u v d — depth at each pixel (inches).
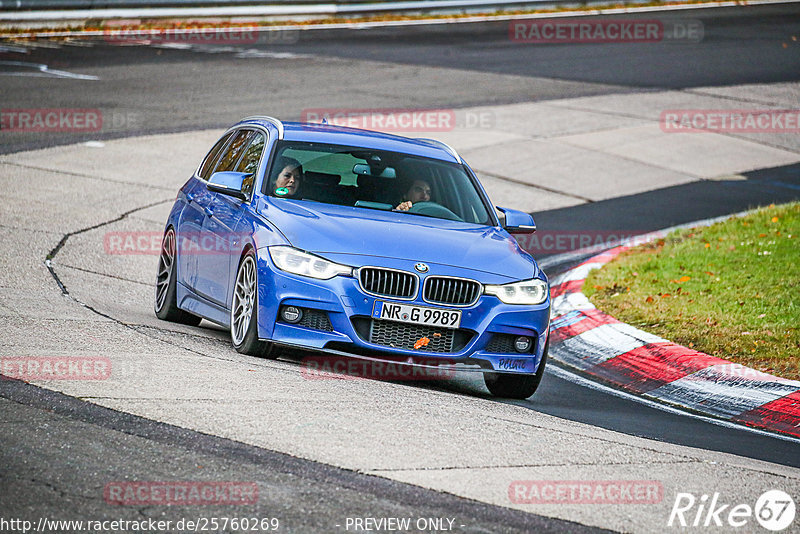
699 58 4431.6
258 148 1242.0
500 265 1071.0
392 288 1016.2
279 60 3973.9
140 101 3051.2
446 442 799.1
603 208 2365.9
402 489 681.0
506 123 3120.1
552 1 5664.4
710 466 828.0
